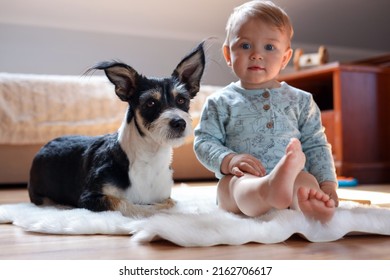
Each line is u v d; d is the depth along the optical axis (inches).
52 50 149.3
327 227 39.9
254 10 51.9
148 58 161.8
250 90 52.9
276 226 39.1
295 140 38.4
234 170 45.8
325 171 51.1
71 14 146.6
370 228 40.6
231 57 53.6
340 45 182.2
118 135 58.4
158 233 38.1
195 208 54.3
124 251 36.6
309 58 138.9
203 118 54.0
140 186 56.5
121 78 56.9
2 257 35.8
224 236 37.6
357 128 118.6
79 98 107.0
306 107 53.2
